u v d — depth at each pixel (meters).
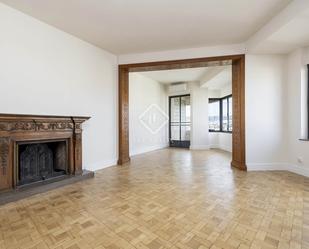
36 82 3.23
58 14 3.10
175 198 2.66
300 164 3.89
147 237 1.76
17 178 2.87
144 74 6.80
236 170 4.23
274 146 4.22
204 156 6.09
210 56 4.39
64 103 3.69
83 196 2.77
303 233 1.81
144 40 4.08
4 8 2.83
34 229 1.90
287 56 4.17
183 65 4.66
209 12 3.07
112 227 1.93
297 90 3.95
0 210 2.33
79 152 3.73
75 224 1.99
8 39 2.88
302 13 2.63
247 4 2.86
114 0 2.75
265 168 4.22
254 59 4.18
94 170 4.31
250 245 1.63
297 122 3.96
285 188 3.04
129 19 3.26
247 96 4.20
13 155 2.79
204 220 2.05
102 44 4.30
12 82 2.92
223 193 2.83
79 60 4.00
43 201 2.60
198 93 7.76
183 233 1.82
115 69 4.97
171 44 4.29
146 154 6.55
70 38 3.81
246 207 2.36
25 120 2.87
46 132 3.20
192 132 7.80
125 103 5.15
